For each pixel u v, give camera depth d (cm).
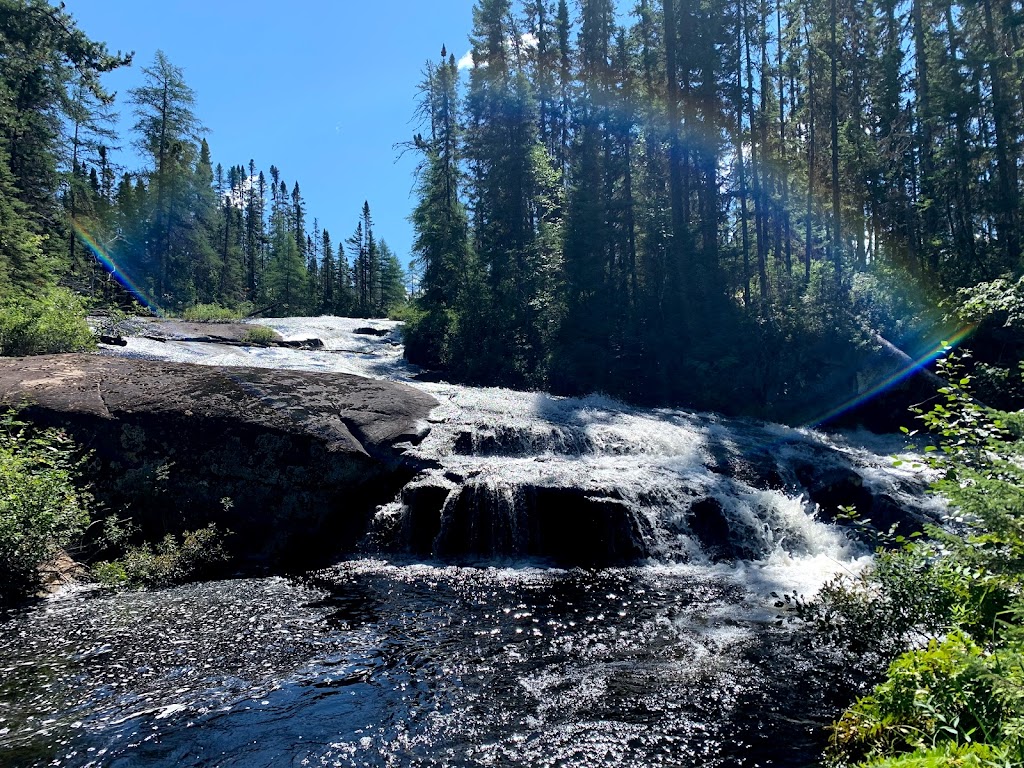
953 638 419
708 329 2452
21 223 2200
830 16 2903
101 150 4588
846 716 486
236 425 1120
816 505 1365
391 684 604
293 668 634
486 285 2733
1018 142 2902
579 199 2645
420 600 855
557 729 528
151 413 1099
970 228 2855
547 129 3519
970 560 442
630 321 2553
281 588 899
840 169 2969
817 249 3309
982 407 518
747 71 2833
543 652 682
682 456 1470
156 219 4275
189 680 602
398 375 2380
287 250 6400
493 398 1806
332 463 1131
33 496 818
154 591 870
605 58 3244
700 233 2814
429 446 1280
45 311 1505
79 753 479
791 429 2094
